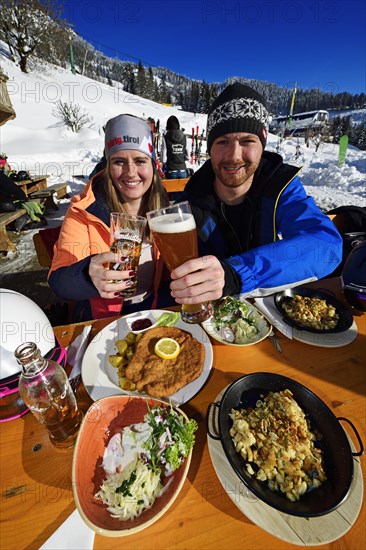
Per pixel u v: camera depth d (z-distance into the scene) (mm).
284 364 1206
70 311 2416
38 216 5969
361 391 1075
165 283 2322
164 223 1039
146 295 2262
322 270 1414
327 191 8422
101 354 1271
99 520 684
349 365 1190
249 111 1774
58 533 688
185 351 1233
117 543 684
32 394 831
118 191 2217
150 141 2053
